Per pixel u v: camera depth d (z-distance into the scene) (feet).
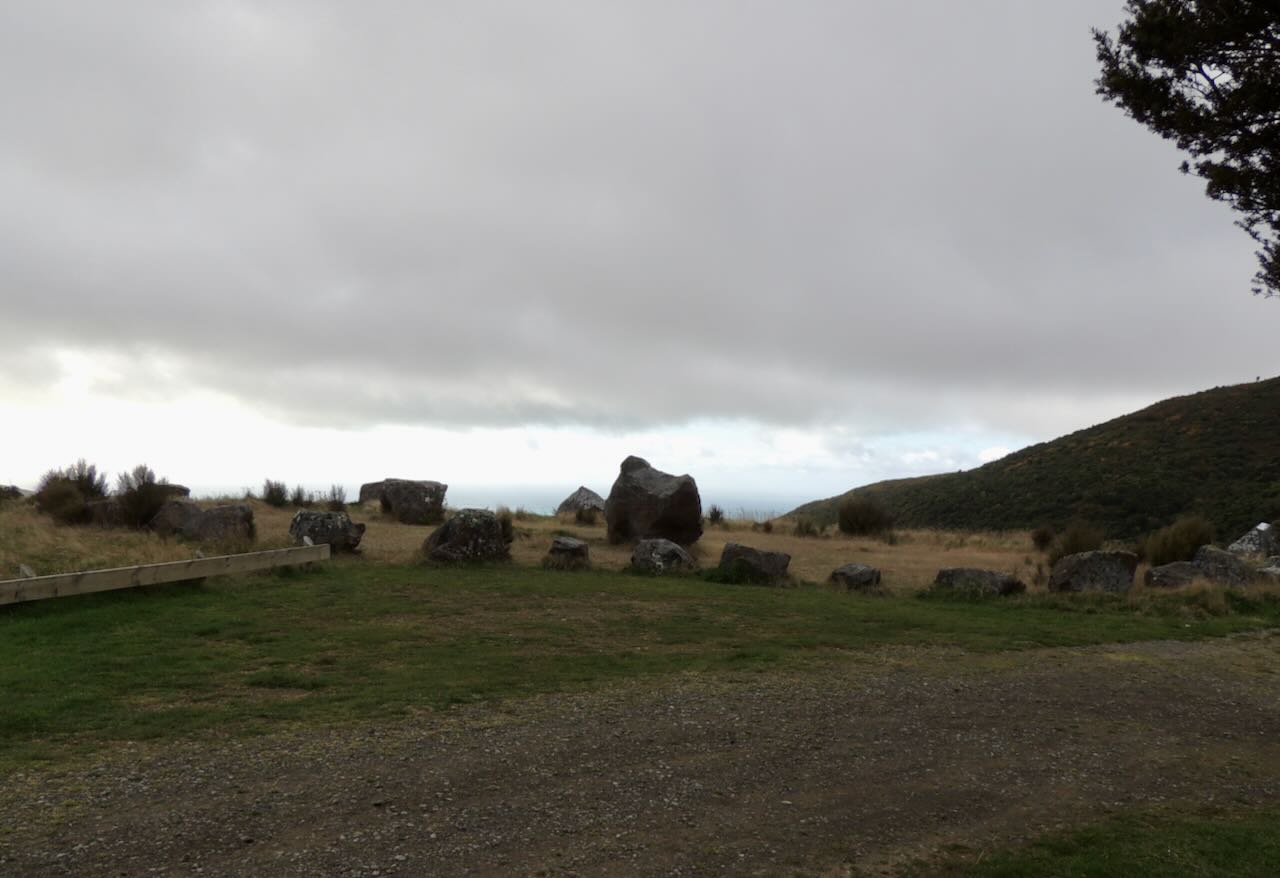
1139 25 28.27
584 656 34.12
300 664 31.24
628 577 57.77
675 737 23.80
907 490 254.88
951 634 41.52
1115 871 16.72
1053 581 57.72
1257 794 21.88
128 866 15.28
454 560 59.21
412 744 22.41
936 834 18.30
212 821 17.29
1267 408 200.03
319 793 18.90
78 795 18.44
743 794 19.90
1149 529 161.99
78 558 50.21
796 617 44.57
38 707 24.76
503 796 19.15
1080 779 22.16
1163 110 28.84
